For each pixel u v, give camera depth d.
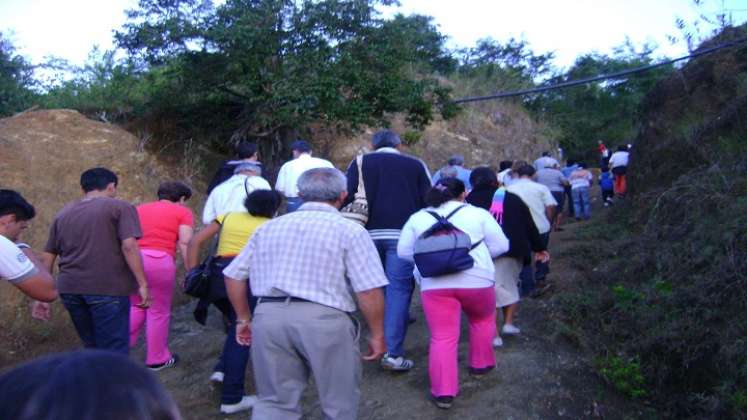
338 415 3.47
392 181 5.37
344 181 3.90
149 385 1.11
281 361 3.50
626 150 13.73
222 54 11.09
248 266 3.80
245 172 5.64
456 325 4.72
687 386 5.12
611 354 5.56
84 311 4.70
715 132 8.20
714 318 5.22
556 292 7.05
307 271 3.52
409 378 5.34
